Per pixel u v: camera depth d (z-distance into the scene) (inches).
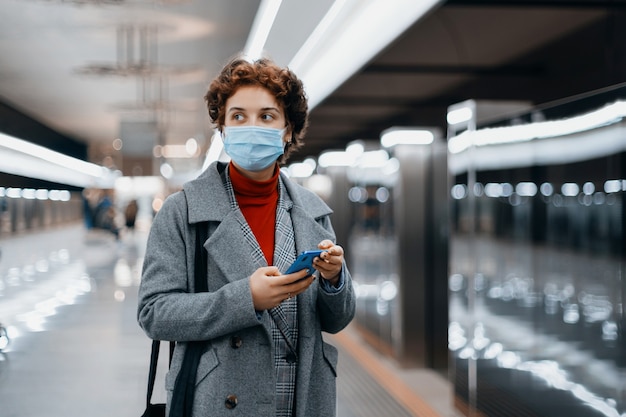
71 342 315.0
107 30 570.3
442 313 314.3
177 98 954.1
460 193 226.2
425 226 316.8
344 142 769.6
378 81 427.5
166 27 555.8
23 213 854.5
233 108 74.0
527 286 172.2
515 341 179.8
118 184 1716.3
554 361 154.8
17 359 280.2
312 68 268.2
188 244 73.2
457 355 233.1
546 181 160.6
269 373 70.0
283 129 75.7
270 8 194.5
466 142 218.7
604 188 132.9
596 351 136.5
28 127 1139.9
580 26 275.4
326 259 68.4
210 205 73.6
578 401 144.6
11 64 722.2
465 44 327.3
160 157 1149.1
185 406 69.3
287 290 67.2
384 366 316.2
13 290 497.0
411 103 458.6
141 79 798.5
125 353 290.8
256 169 73.9
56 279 565.9
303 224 76.9
